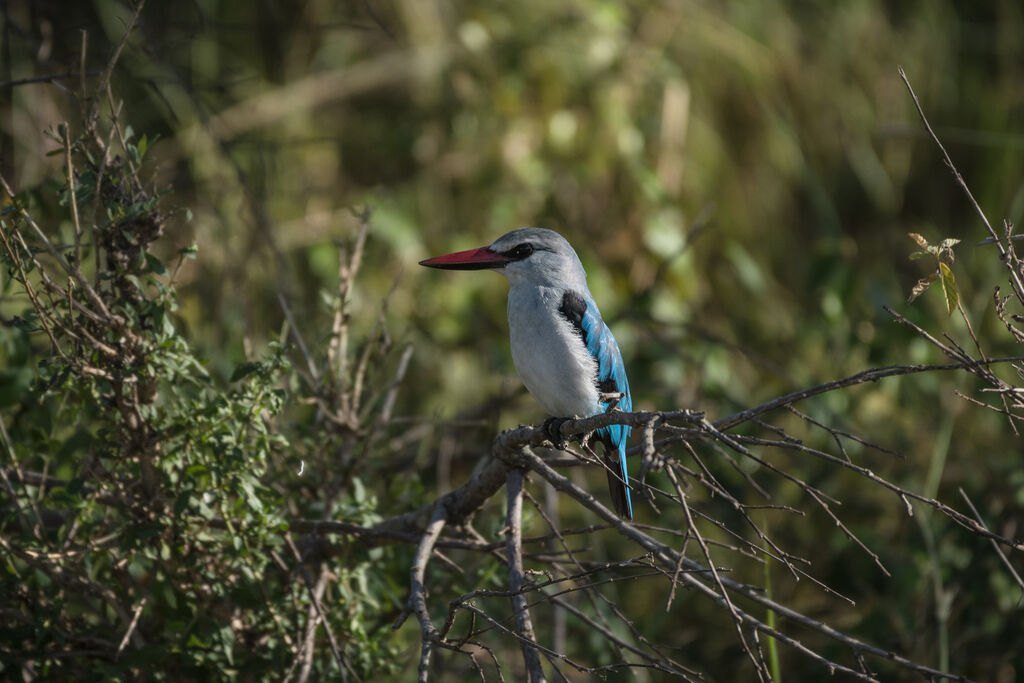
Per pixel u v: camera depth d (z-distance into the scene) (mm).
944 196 16125
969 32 16812
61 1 10703
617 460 8305
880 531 11336
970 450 11523
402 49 14594
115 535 7297
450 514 7809
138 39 10211
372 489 9672
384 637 8344
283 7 14734
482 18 14562
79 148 6742
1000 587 9867
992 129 15758
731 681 10289
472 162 14266
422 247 13648
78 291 6812
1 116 10555
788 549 11125
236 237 12609
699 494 11164
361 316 12656
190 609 7523
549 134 14164
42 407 8234
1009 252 6301
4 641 7094
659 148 14719
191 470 6949
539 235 8500
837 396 11859
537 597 9492
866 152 16141
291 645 7852
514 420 12172
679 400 12641
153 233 6836
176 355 6906
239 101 13914
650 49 15078
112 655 7395
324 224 13344
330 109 14773
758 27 16219
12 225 6301
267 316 12430
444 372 12867
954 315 12062
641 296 12383
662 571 6410
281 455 8500
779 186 15820
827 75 16250
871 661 9914
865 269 15203
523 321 8320
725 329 14453
